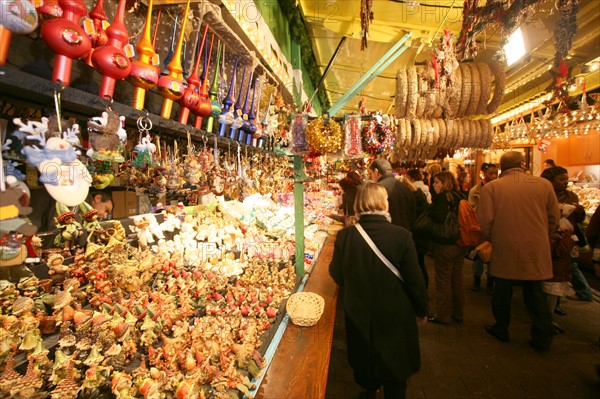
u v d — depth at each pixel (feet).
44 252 3.43
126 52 3.48
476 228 10.64
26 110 3.28
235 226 7.78
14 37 2.30
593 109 15.52
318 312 5.74
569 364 8.78
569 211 11.71
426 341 10.12
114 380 2.99
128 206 5.95
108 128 3.22
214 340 4.01
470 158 27.94
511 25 6.34
